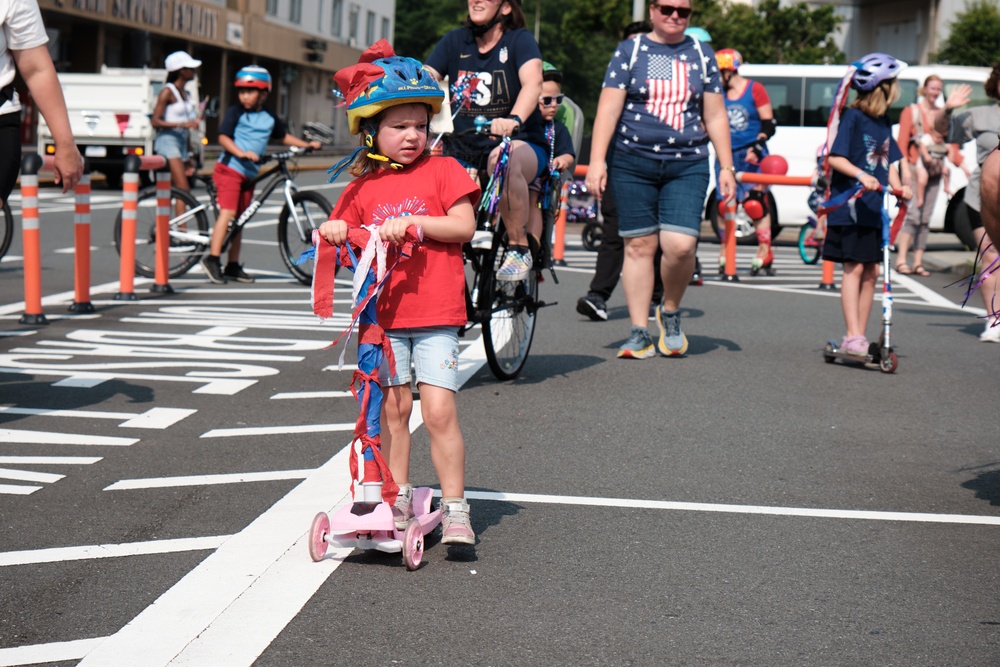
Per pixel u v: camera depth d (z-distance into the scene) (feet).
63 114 20.10
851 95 41.16
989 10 130.82
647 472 18.67
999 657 11.89
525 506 16.66
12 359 27.04
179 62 48.11
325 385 24.72
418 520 14.19
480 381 25.89
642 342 29.19
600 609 12.89
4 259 46.75
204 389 24.12
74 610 12.46
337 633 11.99
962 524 16.47
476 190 14.17
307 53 195.52
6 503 16.30
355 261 14.05
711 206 65.82
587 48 304.71
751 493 17.71
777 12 145.69
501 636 12.07
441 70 25.63
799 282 50.11
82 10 125.39
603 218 35.17
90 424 21.04
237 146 40.73
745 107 52.08
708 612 12.89
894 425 22.79
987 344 33.55
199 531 15.14
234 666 11.12
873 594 13.60
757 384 26.40
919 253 55.31
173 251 42.01
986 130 33.22
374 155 14.25
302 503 16.26
